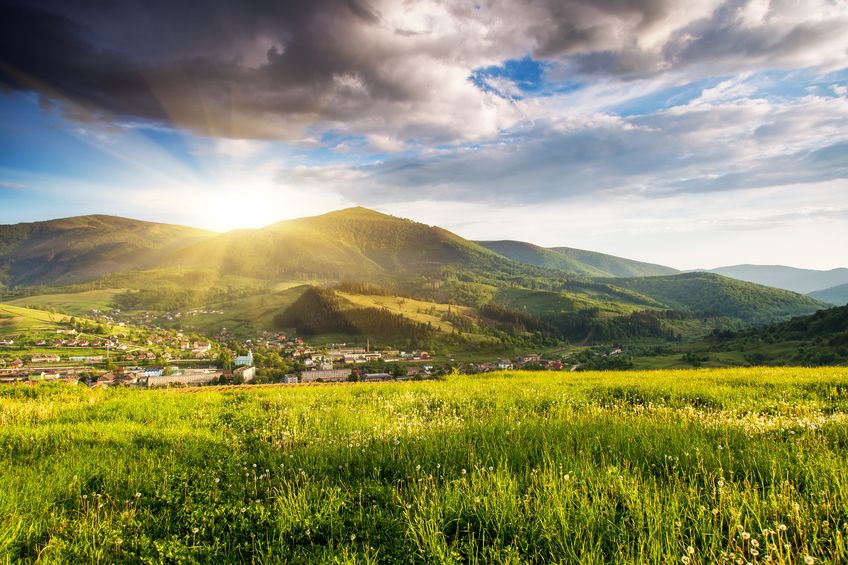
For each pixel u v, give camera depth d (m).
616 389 15.52
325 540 4.94
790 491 4.89
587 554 3.89
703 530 4.16
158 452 8.56
